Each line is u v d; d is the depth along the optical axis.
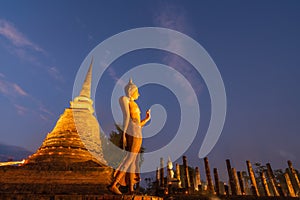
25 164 20.88
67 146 24.67
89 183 18.22
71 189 17.05
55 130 27.80
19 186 16.62
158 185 27.91
